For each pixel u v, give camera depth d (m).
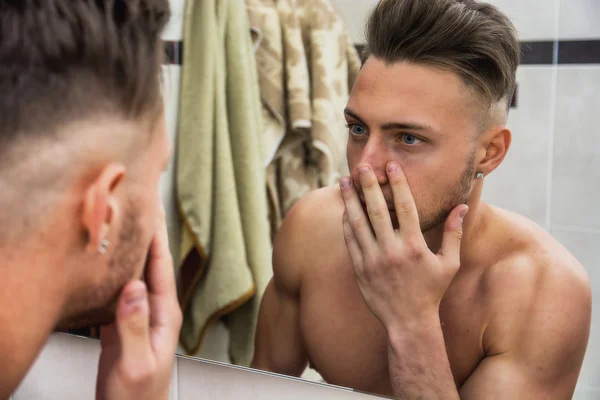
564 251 0.60
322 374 0.75
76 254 0.47
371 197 0.66
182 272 0.84
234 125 0.78
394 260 0.67
